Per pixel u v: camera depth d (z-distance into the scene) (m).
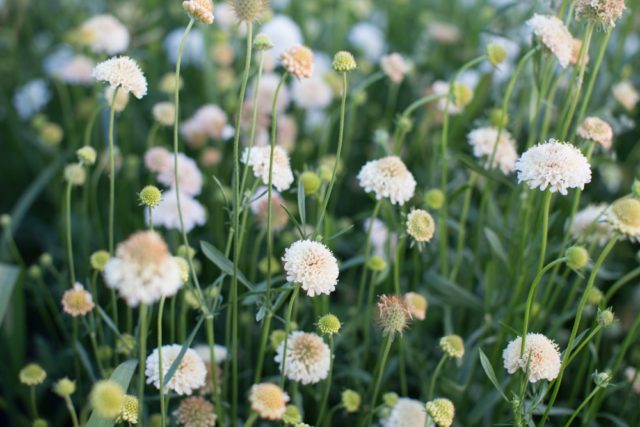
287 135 1.73
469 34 2.20
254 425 1.39
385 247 1.43
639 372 1.36
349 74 1.83
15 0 2.09
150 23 2.06
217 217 1.61
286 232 1.61
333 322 1.24
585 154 1.37
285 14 2.30
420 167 1.76
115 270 1.05
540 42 1.35
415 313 1.33
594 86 1.63
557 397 1.49
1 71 2.06
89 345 1.51
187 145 1.83
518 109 1.65
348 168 1.90
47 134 1.69
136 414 1.19
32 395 1.34
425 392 1.42
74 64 1.76
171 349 1.25
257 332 1.50
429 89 1.84
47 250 1.74
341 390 1.44
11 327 1.50
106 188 1.76
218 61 1.79
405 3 2.24
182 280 1.19
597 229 1.41
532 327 1.38
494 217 1.49
